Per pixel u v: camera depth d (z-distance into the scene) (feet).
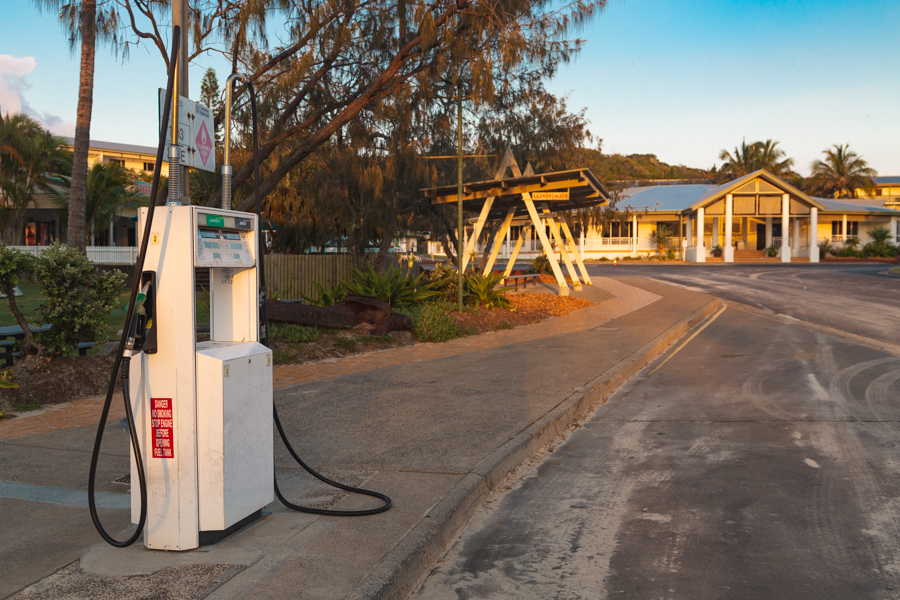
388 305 40.40
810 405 24.40
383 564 11.14
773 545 12.87
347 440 19.22
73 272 25.11
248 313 13.10
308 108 46.85
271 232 68.95
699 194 205.57
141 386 11.60
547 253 68.90
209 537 11.93
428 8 41.42
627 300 69.26
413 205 69.26
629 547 12.97
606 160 118.11
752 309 62.75
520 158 74.69
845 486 15.98
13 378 23.58
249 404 12.51
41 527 12.92
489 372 30.19
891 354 35.76
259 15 38.09
